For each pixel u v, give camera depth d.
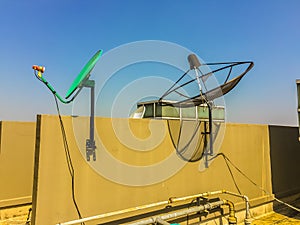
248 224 5.70
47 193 3.90
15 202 6.53
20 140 6.83
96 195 4.38
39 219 3.80
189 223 5.43
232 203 5.74
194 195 5.41
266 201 7.05
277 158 7.66
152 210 4.96
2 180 6.48
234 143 6.56
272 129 7.64
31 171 6.93
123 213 4.61
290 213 7.16
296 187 8.20
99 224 4.36
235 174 6.48
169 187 5.29
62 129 4.10
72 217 4.11
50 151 3.97
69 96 4.09
